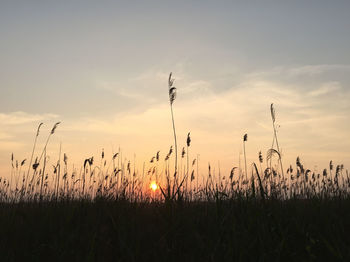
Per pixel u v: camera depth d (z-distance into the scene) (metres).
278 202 5.00
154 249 3.62
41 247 3.73
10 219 4.89
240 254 3.03
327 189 7.45
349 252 3.02
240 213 4.06
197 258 3.38
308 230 3.77
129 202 5.69
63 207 5.66
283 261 3.09
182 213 4.10
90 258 3.18
